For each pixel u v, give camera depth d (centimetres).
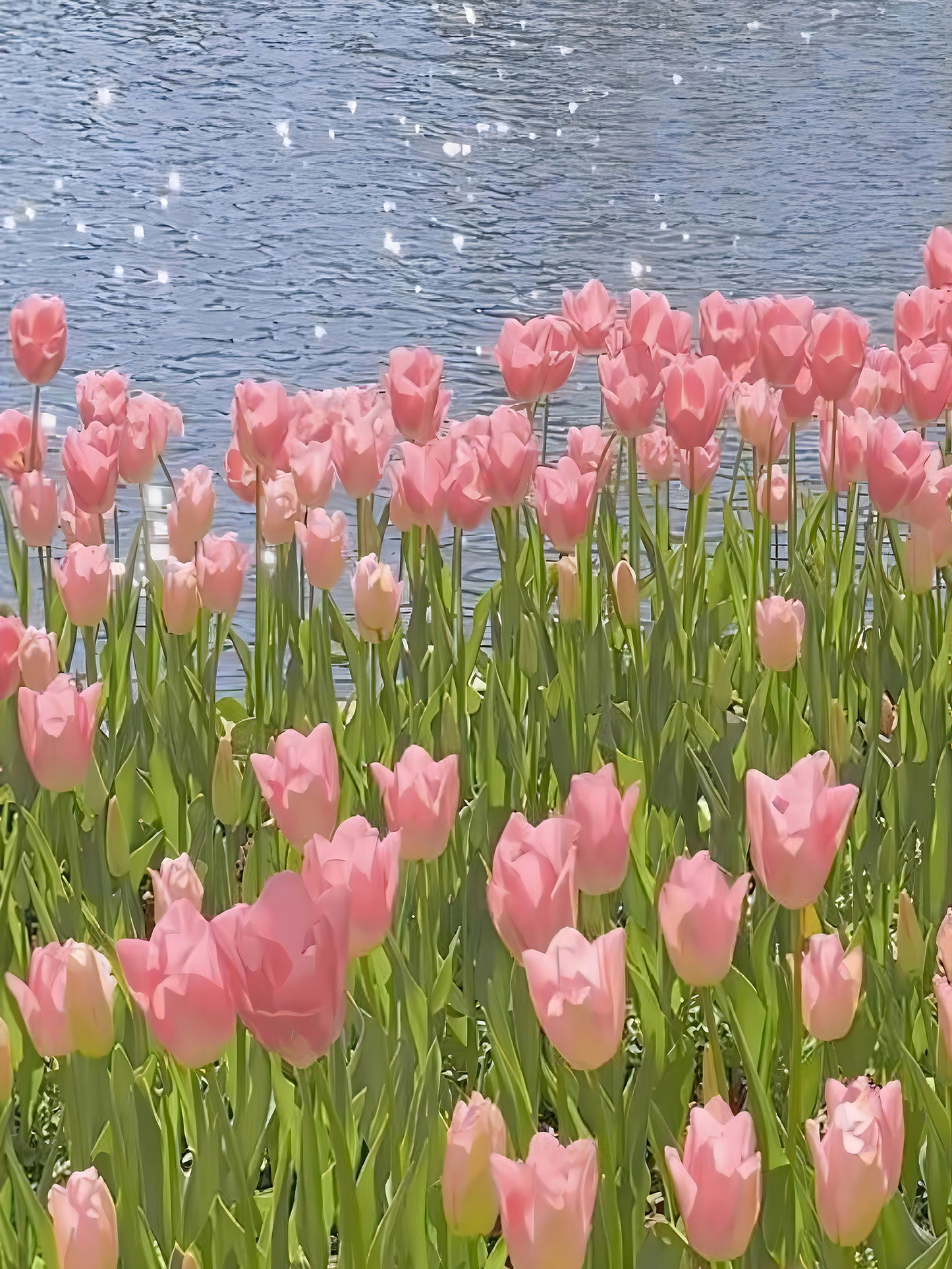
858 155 1295
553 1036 151
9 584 487
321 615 300
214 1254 179
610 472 371
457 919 264
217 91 1534
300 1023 137
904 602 355
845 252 1004
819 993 170
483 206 1129
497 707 295
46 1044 177
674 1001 229
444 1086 210
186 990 147
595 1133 191
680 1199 150
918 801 293
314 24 1973
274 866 269
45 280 927
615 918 286
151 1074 205
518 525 308
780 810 162
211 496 304
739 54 1833
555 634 330
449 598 363
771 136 1379
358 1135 201
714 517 547
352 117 1434
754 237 1047
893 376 362
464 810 274
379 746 300
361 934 166
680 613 353
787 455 627
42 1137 239
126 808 295
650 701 312
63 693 221
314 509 299
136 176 1195
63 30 1864
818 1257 188
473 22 2030
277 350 804
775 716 320
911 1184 209
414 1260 180
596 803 179
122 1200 177
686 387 309
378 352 801
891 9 2206
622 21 2078
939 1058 189
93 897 266
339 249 1007
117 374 332
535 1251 138
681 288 932
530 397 326
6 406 700
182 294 903
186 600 294
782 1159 181
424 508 297
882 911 259
